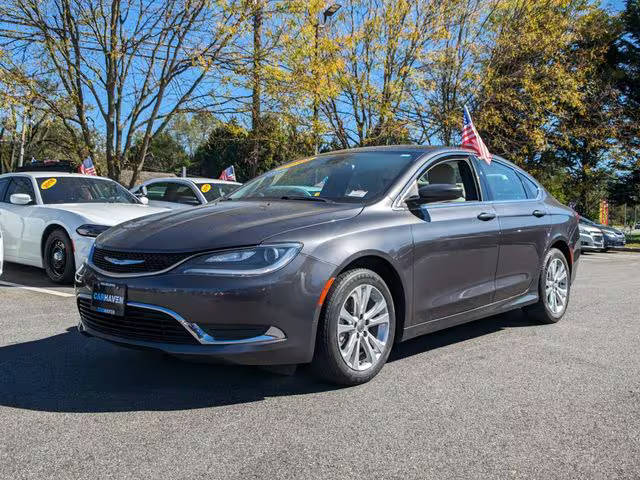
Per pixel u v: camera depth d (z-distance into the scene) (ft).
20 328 16.29
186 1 45.75
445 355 14.35
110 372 12.50
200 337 10.37
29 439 9.12
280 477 8.01
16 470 8.10
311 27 52.80
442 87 65.00
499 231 15.39
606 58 98.94
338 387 11.77
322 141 59.98
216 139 60.44
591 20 77.41
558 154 97.55
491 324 18.15
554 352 14.78
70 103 48.65
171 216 12.80
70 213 24.03
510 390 11.79
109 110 48.83
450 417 10.30
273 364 10.76
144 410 10.41
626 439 9.49
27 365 12.91
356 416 10.27
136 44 46.80
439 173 14.71
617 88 96.99
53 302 20.22
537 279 17.35
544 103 72.54
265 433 9.48
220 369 12.78
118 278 11.10
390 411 10.53
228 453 8.73
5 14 45.09
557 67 70.18
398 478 8.05
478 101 67.46
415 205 13.42
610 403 11.14
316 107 56.29
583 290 26.53
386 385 11.96
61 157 115.34
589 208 124.26
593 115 85.56
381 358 12.19
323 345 11.19
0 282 24.62
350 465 8.41
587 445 9.24
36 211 25.25
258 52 49.83
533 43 67.46
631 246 84.12
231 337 10.44
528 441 9.35
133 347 11.09
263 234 10.90
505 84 68.90
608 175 102.63
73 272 23.40
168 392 11.35
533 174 90.17
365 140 62.13
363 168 14.42
